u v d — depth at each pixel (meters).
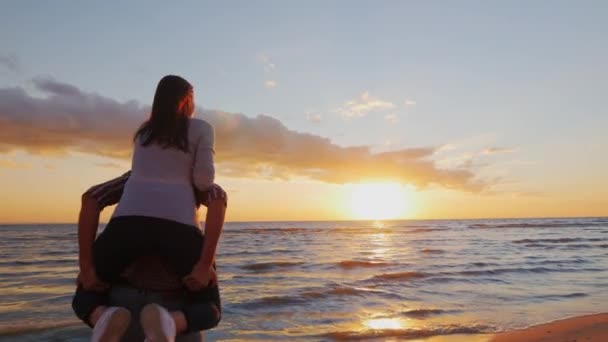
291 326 8.75
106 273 2.09
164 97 2.27
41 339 7.85
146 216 2.10
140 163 2.22
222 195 2.22
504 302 11.31
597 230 64.25
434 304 11.00
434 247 32.88
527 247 32.06
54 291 13.20
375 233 60.81
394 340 7.76
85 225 2.16
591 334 7.81
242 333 8.20
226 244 38.22
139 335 2.11
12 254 27.58
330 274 17.14
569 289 13.35
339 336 7.98
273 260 22.92
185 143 2.24
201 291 2.19
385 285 13.90
